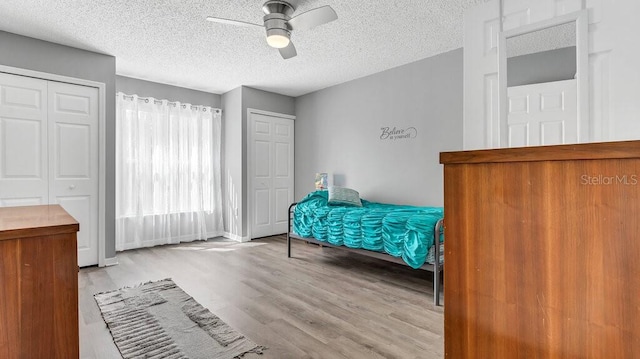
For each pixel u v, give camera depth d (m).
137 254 4.13
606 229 0.62
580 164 0.65
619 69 1.32
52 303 1.06
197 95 5.14
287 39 2.65
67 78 3.39
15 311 1.00
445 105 3.74
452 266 0.84
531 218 0.71
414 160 4.04
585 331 0.65
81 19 2.84
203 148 5.11
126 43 3.36
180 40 3.29
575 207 0.66
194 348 1.87
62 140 3.38
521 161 0.72
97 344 1.92
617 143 0.61
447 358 0.85
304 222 3.87
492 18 1.67
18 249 1.00
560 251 0.68
